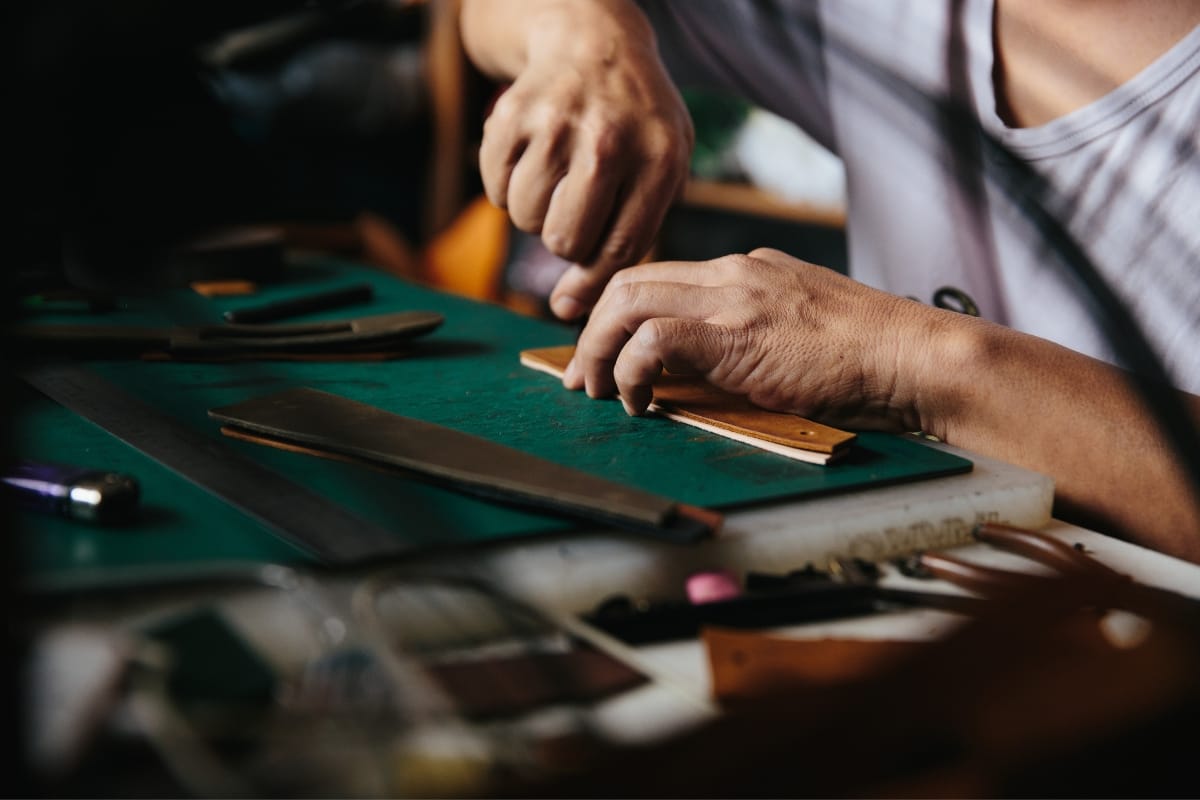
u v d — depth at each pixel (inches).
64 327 33.0
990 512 22.9
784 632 17.6
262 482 21.5
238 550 18.5
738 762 12.1
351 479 22.1
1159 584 20.6
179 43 42.8
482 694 14.9
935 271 46.3
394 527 19.5
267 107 64.4
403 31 68.0
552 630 17.3
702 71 57.1
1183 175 38.1
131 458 23.4
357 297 41.7
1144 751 12.6
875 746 12.1
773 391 26.8
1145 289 38.9
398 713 13.4
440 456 22.2
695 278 28.1
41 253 39.9
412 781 12.7
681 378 30.0
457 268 76.0
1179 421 26.1
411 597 17.2
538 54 37.0
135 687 13.7
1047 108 41.9
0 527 18.0
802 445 24.2
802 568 20.7
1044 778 12.3
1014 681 13.0
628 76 35.0
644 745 13.1
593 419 27.3
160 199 42.9
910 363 26.4
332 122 67.9
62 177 39.4
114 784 12.7
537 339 36.7
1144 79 38.7
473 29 46.4
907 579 20.1
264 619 16.1
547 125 33.4
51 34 37.1
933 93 45.1
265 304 40.8
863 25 47.1
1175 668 13.6
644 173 33.9
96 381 29.5
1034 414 26.0
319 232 68.2
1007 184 43.2
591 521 19.9
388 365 32.8
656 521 19.0
